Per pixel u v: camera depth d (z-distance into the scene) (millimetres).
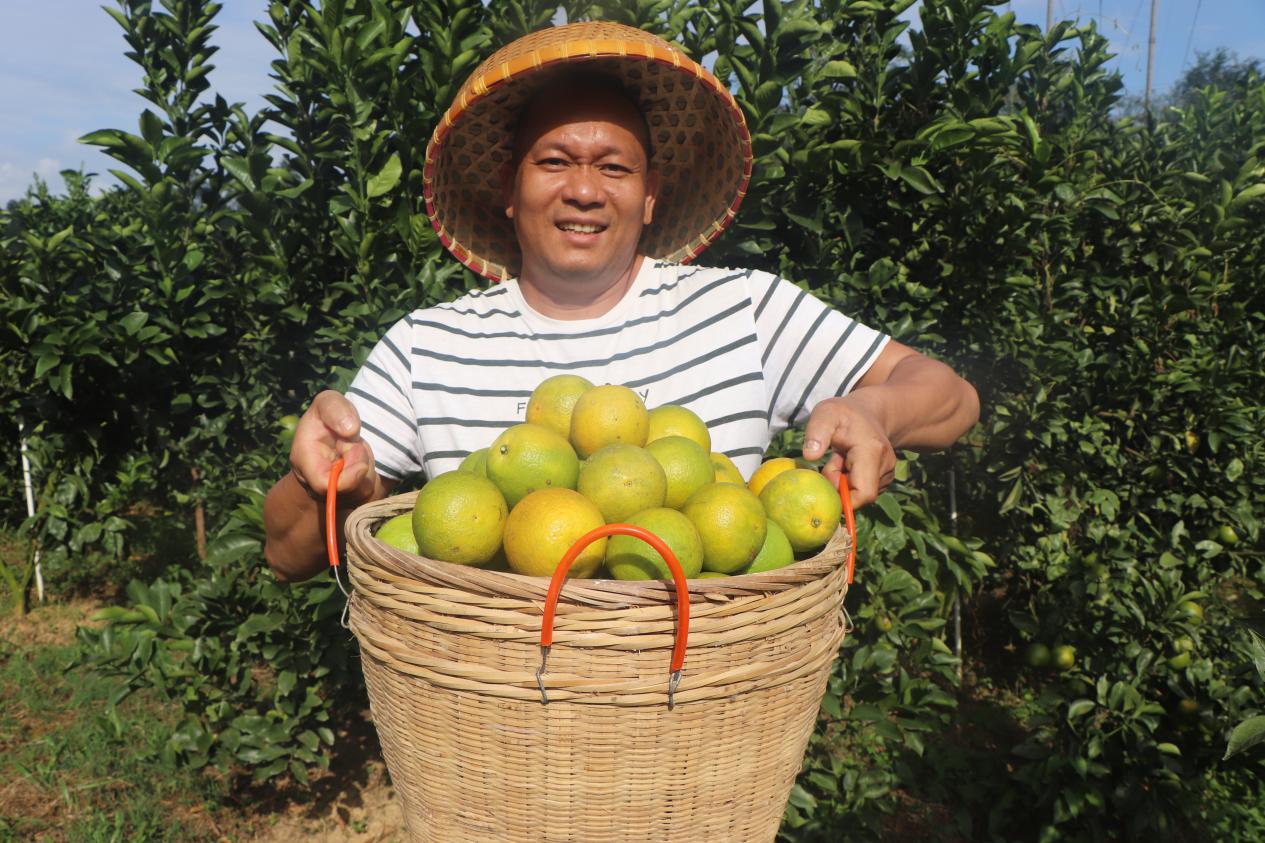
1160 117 5934
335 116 3248
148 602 3387
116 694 3357
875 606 3217
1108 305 4504
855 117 3408
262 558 3420
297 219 3621
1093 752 3365
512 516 1343
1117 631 3977
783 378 2010
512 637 1189
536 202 1892
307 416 1619
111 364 3994
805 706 1375
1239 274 5027
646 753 1241
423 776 1356
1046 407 3988
